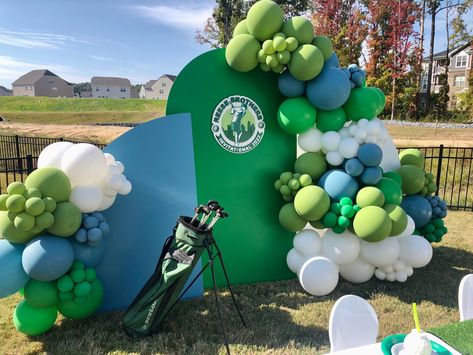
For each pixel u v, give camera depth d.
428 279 4.77
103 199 3.47
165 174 4.05
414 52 31.62
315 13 34.22
